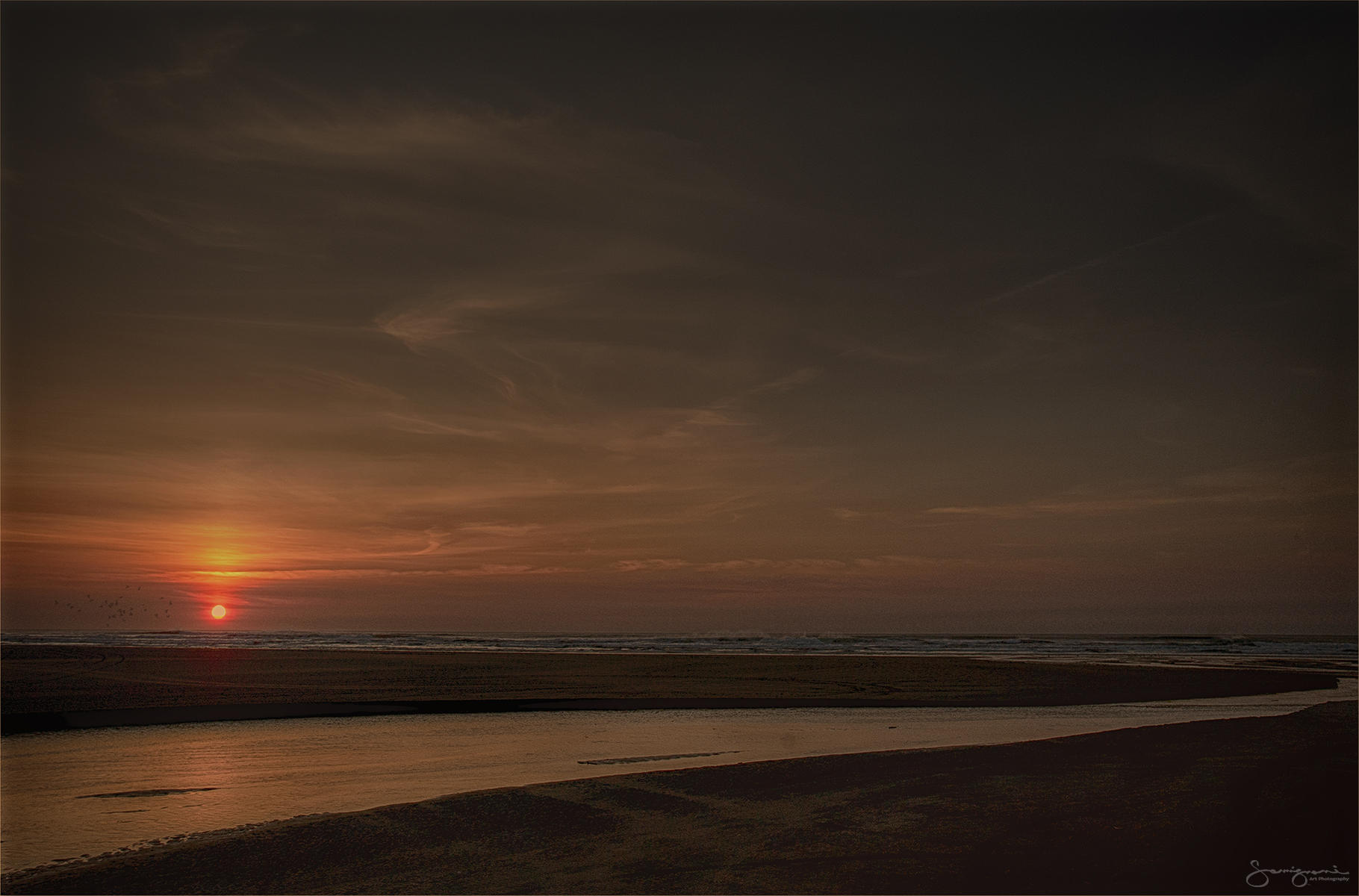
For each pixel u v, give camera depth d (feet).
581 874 23.62
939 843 26.02
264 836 27.76
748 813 29.94
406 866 24.54
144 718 58.03
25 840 28.27
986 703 71.31
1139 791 32.19
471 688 79.05
